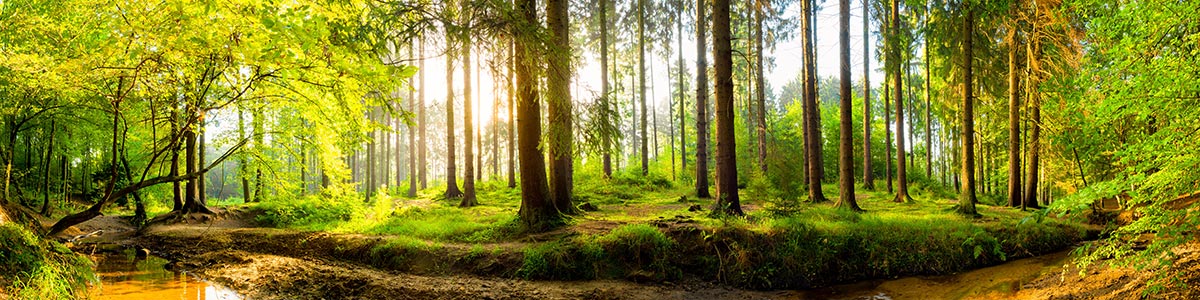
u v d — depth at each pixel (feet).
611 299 26.43
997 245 32.86
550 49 24.70
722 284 29.17
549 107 33.76
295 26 12.66
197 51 15.60
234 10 13.66
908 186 82.43
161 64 17.34
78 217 20.92
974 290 25.89
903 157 61.05
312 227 45.85
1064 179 55.06
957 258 31.65
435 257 31.48
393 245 32.81
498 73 24.29
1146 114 14.03
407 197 84.94
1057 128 45.96
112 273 31.81
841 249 31.17
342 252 34.42
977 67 54.54
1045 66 49.42
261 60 13.73
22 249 19.34
